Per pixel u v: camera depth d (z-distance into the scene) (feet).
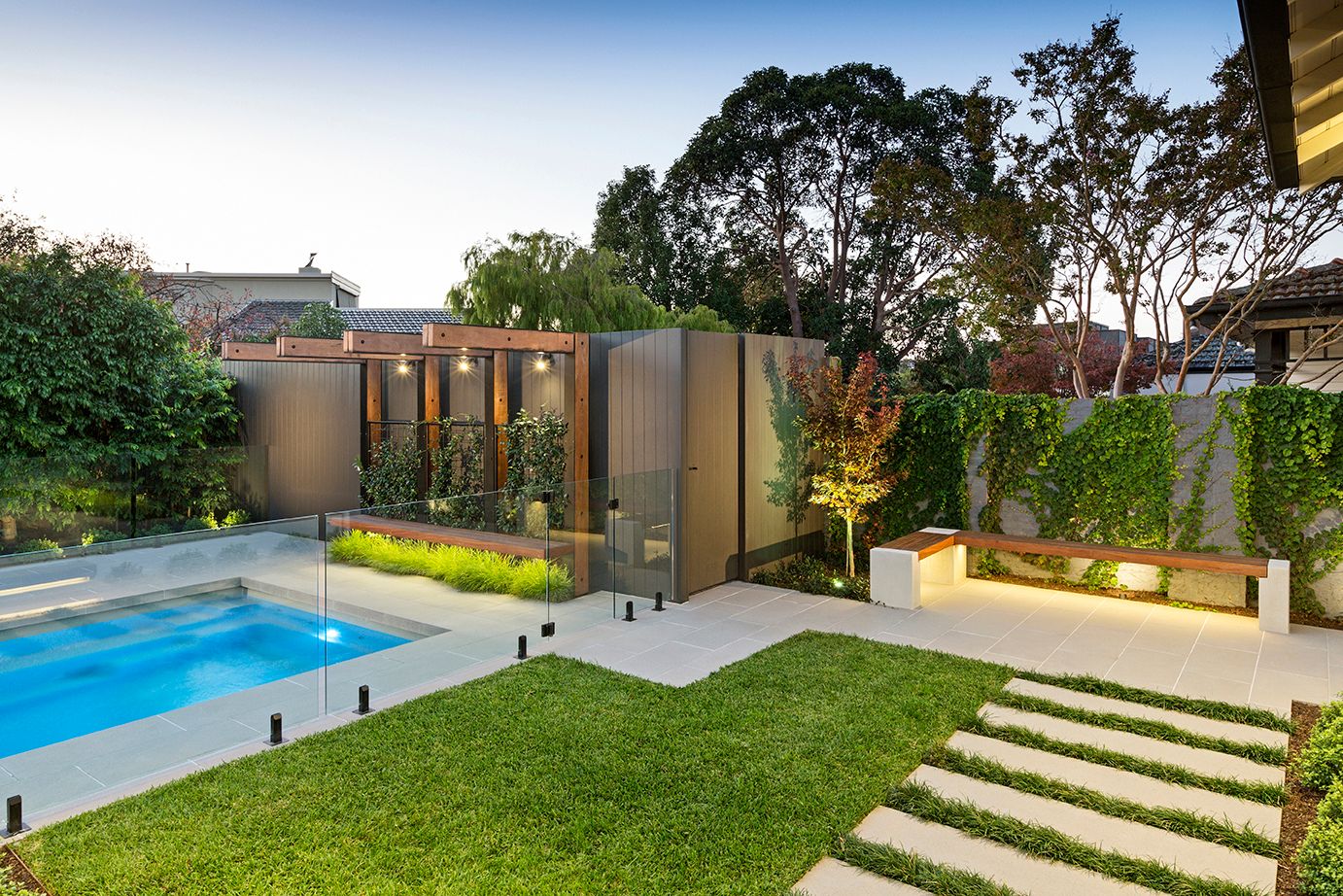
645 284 71.51
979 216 40.91
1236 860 10.68
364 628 20.40
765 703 16.26
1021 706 16.17
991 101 39.78
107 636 14.84
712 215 73.26
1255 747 13.96
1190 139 35.76
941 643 20.90
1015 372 62.69
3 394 31.01
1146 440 26.03
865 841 11.02
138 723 14.44
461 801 12.16
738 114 68.69
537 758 13.65
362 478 34.71
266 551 16.43
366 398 35.12
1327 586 23.40
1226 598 24.75
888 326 74.64
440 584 22.38
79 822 11.53
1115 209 37.17
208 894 9.78
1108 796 12.39
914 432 30.63
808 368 30.37
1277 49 8.39
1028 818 11.83
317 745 14.29
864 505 31.83
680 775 13.02
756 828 11.40
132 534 35.42
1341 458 22.99
